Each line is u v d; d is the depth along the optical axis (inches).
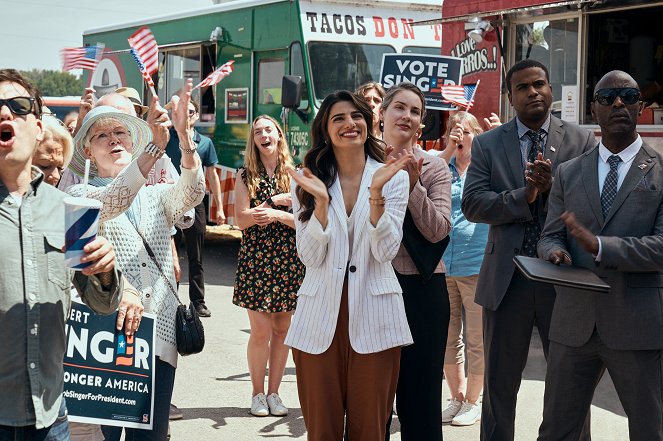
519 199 190.1
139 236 165.8
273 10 477.7
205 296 420.5
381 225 157.3
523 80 199.2
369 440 163.6
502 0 361.7
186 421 248.1
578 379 175.0
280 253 249.6
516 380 197.0
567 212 165.9
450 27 396.8
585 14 347.9
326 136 166.9
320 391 162.6
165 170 214.2
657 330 166.7
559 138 201.2
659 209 167.9
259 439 233.9
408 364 182.5
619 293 167.5
